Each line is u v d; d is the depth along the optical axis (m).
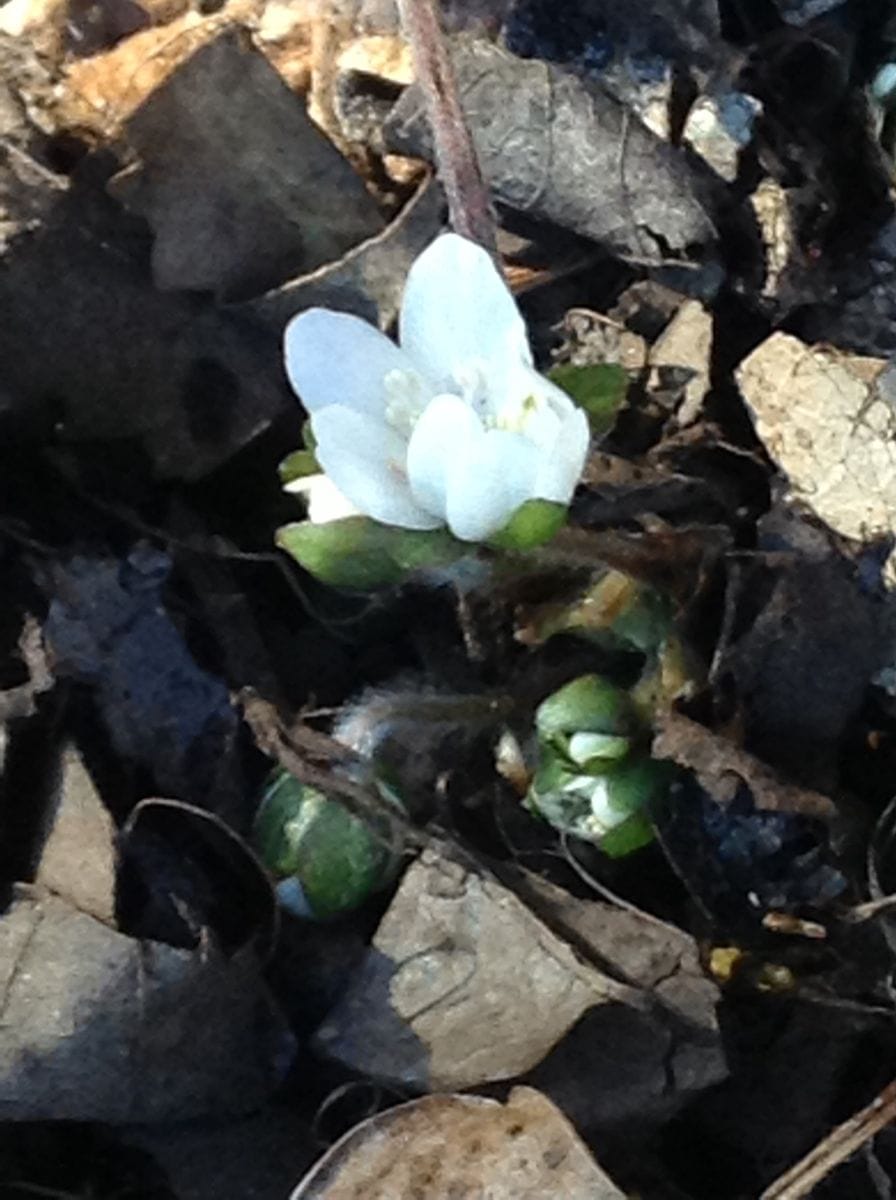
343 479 0.10
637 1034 0.10
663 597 0.11
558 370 0.11
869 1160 0.11
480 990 0.10
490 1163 0.10
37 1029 0.10
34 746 0.11
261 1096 0.10
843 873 0.11
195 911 0.11
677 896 0.11
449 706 0.11
